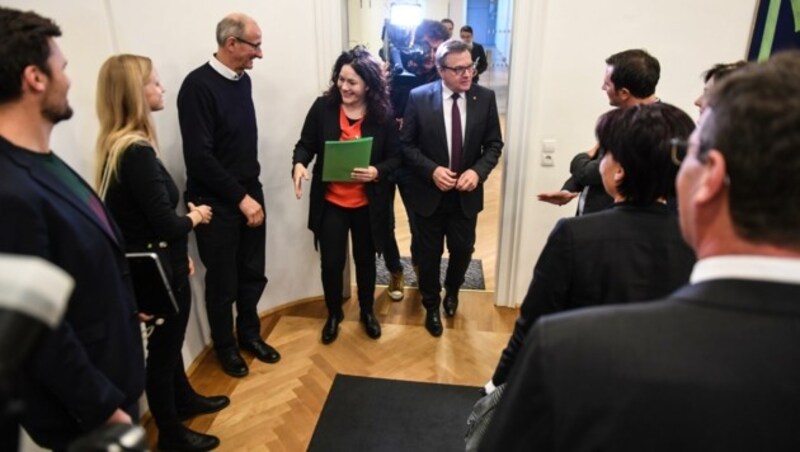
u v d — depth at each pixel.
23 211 0.87
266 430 1.96
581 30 2.35
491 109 2.42
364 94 2.24
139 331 1.22
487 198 4.86
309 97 2.57
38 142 0.97
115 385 1.08
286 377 2.29
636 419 0.42
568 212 2.68
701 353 0.42
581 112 2.48
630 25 2.32
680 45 2.33
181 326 1.74
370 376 2.29
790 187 0.41
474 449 1.09
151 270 1.31
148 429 1.96
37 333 0.32
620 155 0.91
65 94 1.01
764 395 0.39
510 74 2.49
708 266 0.46
